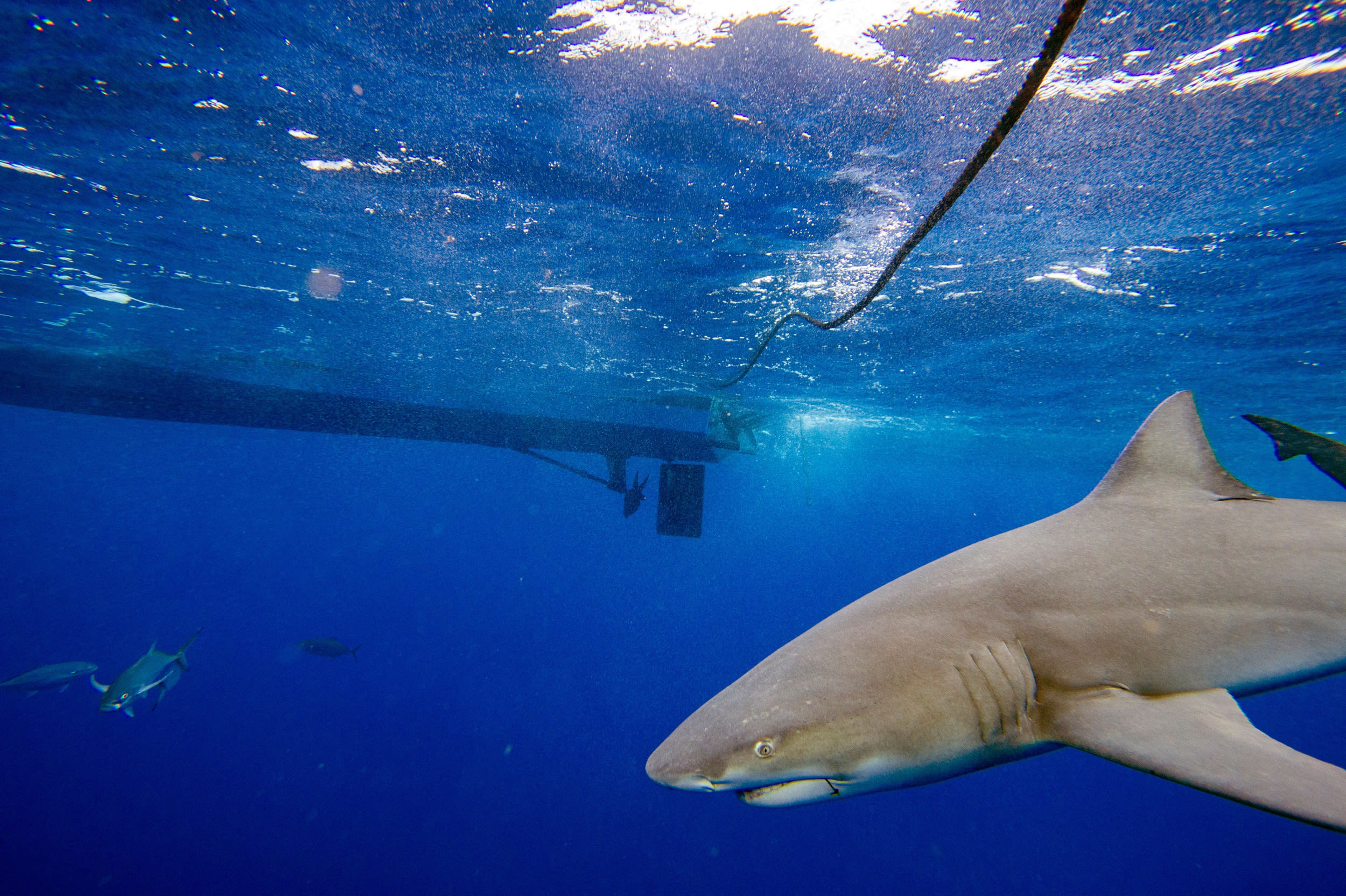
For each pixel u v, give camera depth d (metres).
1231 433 21.03
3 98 5.82
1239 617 2.03
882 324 11.11
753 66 5.10
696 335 12.13
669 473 13.10
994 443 26.31
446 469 53.59
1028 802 26.27
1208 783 1.39
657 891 19.86
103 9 4.75
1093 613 2.03
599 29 4.85
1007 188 6.67
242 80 5.54
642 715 33.00
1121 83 5.05
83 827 23.33
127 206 7.82
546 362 14.15
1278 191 6.44
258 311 11.44
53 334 12.99
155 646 9.41
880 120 5.63
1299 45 4.56
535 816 23.59
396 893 19.70
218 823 23.42
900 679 1.89
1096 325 10.77
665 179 6.86
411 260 9.24
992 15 4.48
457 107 5.84
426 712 34.41
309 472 65.38
